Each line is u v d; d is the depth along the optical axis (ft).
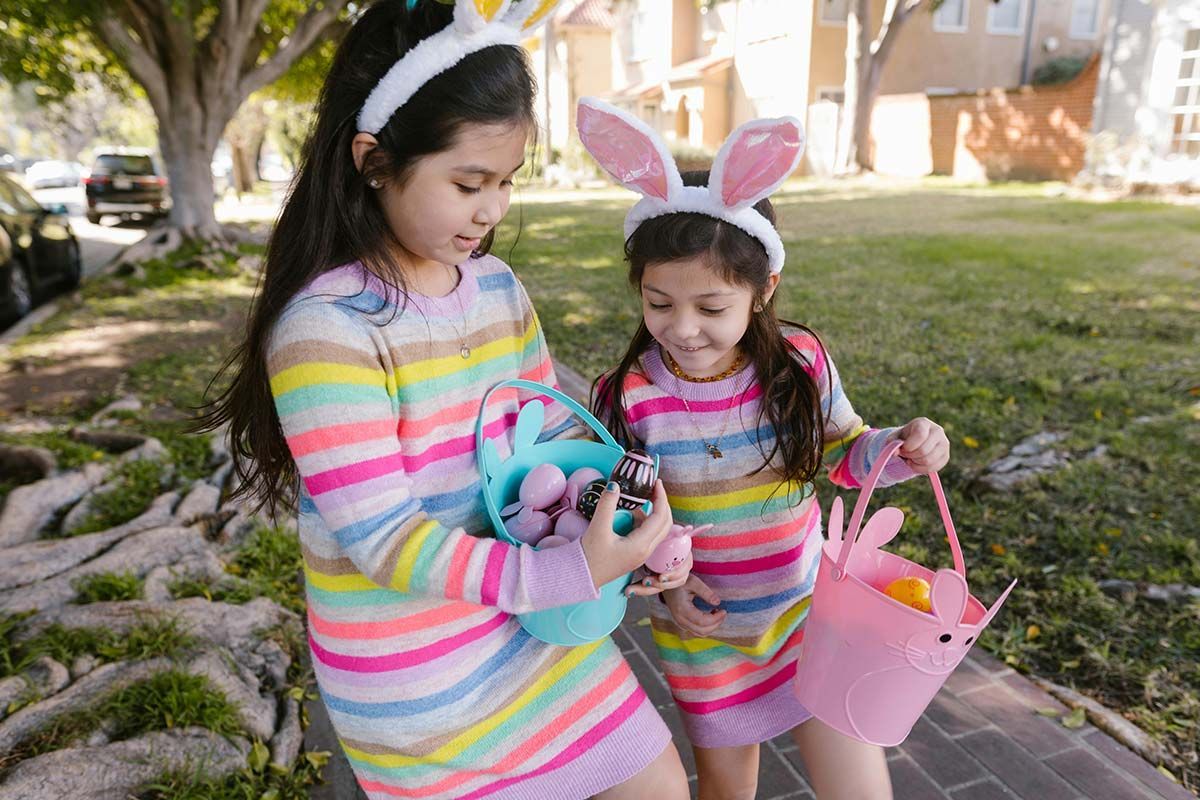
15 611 9.37
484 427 4.75
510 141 4.07
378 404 4.10
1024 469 13.00
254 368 4.43
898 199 50.16
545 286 27.84
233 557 11.26
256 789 7.38
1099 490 12.19
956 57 72.84
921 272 27.37
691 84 80.43
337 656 4.48
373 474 4.01
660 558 4.75
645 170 4.80
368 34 4.20
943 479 12.86
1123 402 15.42
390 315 4.23
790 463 5.30
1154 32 47.60
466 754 4.56
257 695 8.49
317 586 4.49
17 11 31.45
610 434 5.40
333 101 4.17
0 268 25.39
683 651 5.72
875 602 4.47
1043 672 8.82
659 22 85.92
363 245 4.21
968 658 9.04
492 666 4.66
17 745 7.44
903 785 7.36
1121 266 27.12
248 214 62.28
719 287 4.75
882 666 4.60
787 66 72.28
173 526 11.44
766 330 5.23
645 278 4.94
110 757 7.19
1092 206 43.65
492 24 4.00
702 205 4.74
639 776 4.85
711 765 5.86
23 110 130.72
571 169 72.95
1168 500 11.89
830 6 69.26
